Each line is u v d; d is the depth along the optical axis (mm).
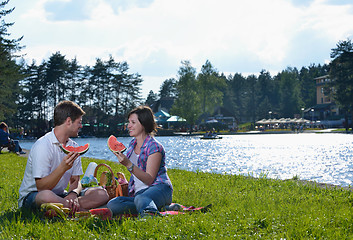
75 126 5027
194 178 10398
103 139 68688
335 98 82312
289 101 134000
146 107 5328
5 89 48531
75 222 4469
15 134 78938
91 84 89438
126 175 10648
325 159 21578
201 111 80312
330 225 4668
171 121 82875
